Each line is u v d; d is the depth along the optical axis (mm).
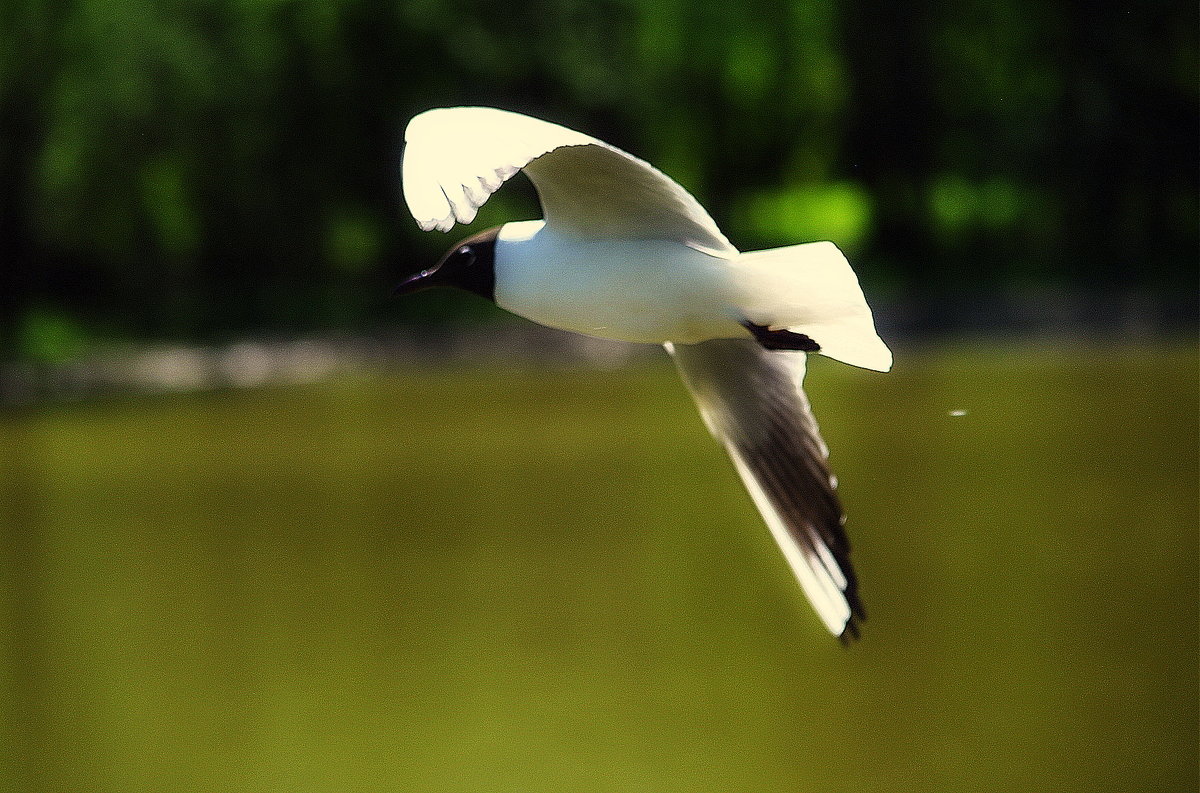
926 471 18875
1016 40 42406
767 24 43000
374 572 15398
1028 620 13039
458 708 11805
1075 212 42625
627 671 12422
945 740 10875
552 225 5430
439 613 14000
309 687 12336
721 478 19203
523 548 16062
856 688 11906
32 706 12180
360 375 31359
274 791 10555
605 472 19719
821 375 28406
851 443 20984
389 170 40312
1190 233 41969
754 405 6055
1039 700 11453
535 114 41406
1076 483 17906
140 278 38688
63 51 35500
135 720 11852
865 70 43156
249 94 38625
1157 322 34188
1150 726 10992
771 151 49219
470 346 34031
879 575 14477
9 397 30406
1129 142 41500
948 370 28234
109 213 37719
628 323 5426
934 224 44250
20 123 35625
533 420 24094
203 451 22422
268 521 17688
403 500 18453
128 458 22109
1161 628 12766
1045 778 10234
